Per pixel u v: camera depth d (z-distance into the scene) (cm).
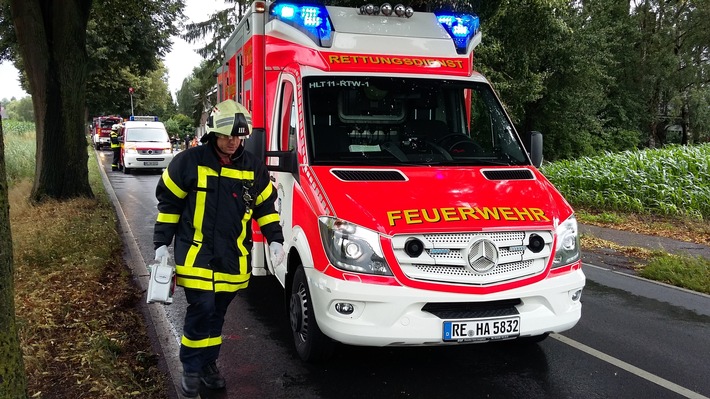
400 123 483
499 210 370
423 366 423
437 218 354
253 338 477
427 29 528
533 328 360
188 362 353
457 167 434
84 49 1124
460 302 347
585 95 2444
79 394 348
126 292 572
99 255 684
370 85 481
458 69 521
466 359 438
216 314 359
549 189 420
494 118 505
